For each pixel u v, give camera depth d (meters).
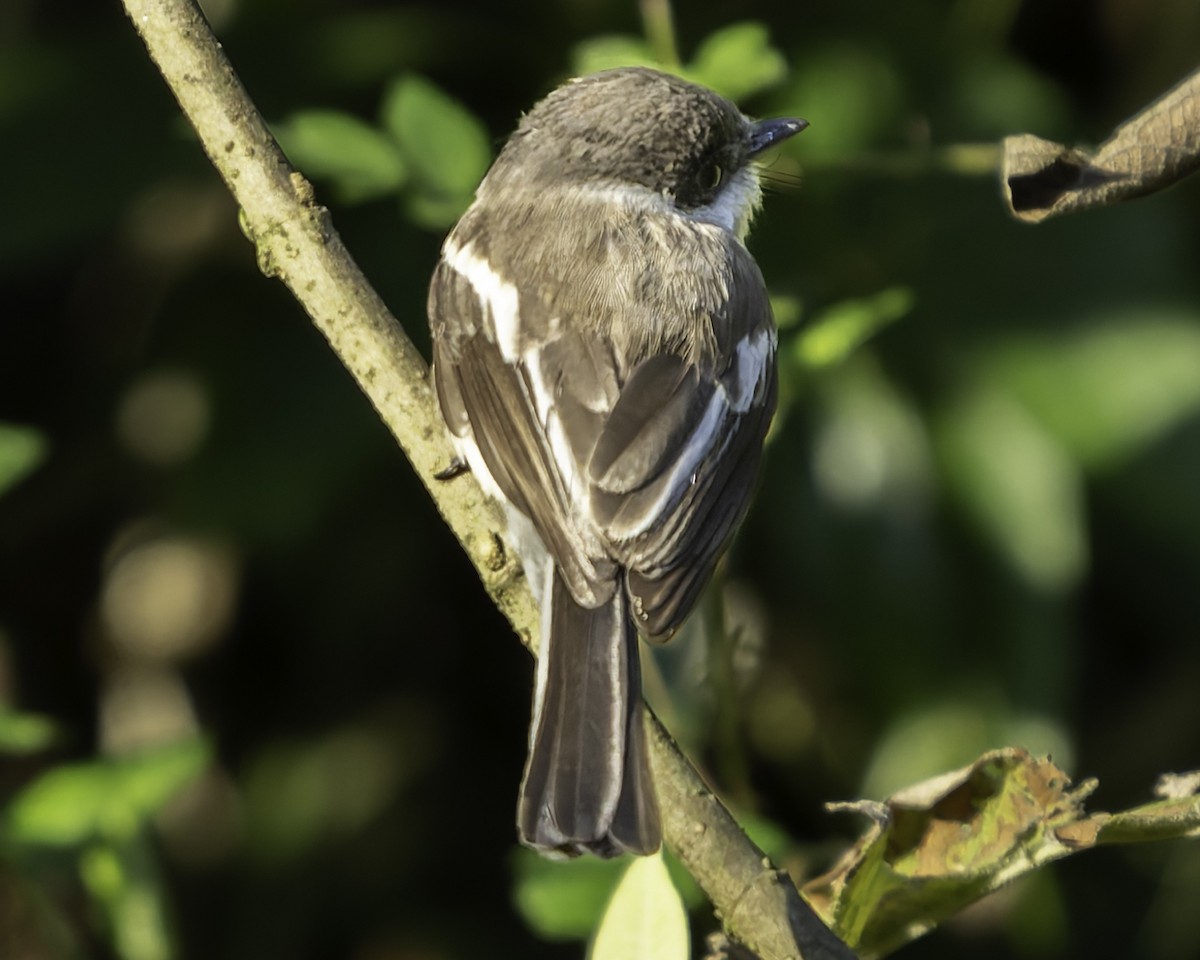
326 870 11.70
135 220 11.79
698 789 5.95
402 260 10.43
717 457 6.98
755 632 10.52
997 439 10.27
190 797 12.10
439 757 11.91
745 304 7.51
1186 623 10.98
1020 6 11.75
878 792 10.23
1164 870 11.46
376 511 11.23
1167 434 10.14
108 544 12.17
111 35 10.98
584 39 10.88
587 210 7.63
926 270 10.36
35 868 8.19
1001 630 10.27
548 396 6.98
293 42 10.95
